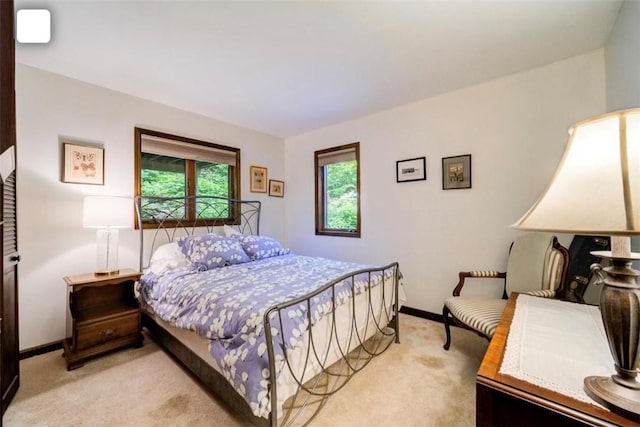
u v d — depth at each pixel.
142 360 2.06
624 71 1.65
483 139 2.54
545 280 1.89
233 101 2.90
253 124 3.65
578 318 1.24
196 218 3.23
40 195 2.20
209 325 1.50
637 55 1.47
